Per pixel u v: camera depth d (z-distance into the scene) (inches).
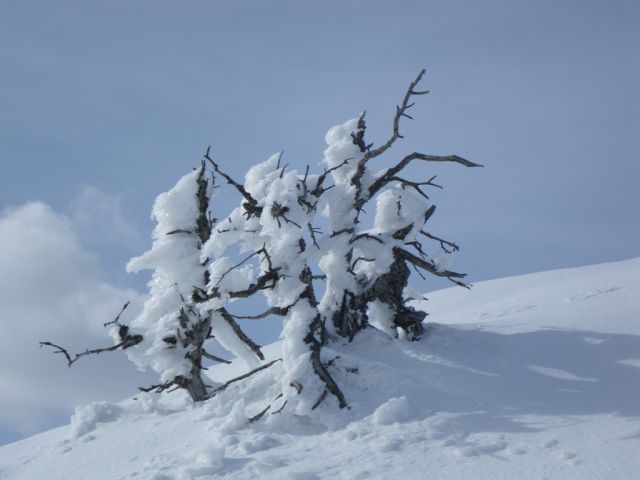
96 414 585.0
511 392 449.4
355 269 601.9
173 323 578.6
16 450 594.6
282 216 491.5
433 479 334.0
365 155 548.7
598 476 309.0
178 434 494.0
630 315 573.0
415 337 572.4
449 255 582.9
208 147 504.7
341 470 365.1
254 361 613.0
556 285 802.2
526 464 336.2
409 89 531.2
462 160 557.0
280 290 521.0
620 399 413.4
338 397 462.6
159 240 597.9
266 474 378.3
